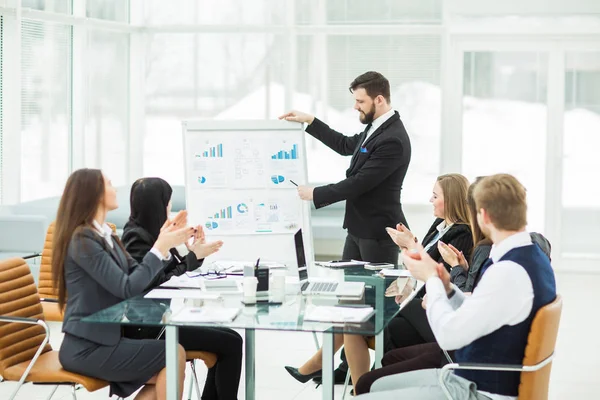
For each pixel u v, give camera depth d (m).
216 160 5.23
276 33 10.95
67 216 3.97
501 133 10.40
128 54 11.27
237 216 5.18
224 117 11.20
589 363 6.29
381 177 5.65
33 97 9.72
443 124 10.53
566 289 9.20
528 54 10.26
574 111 10.22
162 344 4.00
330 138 6.12
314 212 10.70
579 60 10.16
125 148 11.32
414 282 4.55
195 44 11.19
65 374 3.98
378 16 10.65
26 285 4.29
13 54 9.21
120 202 10.24
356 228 5.87
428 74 10.55
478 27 10.33
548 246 4.25
